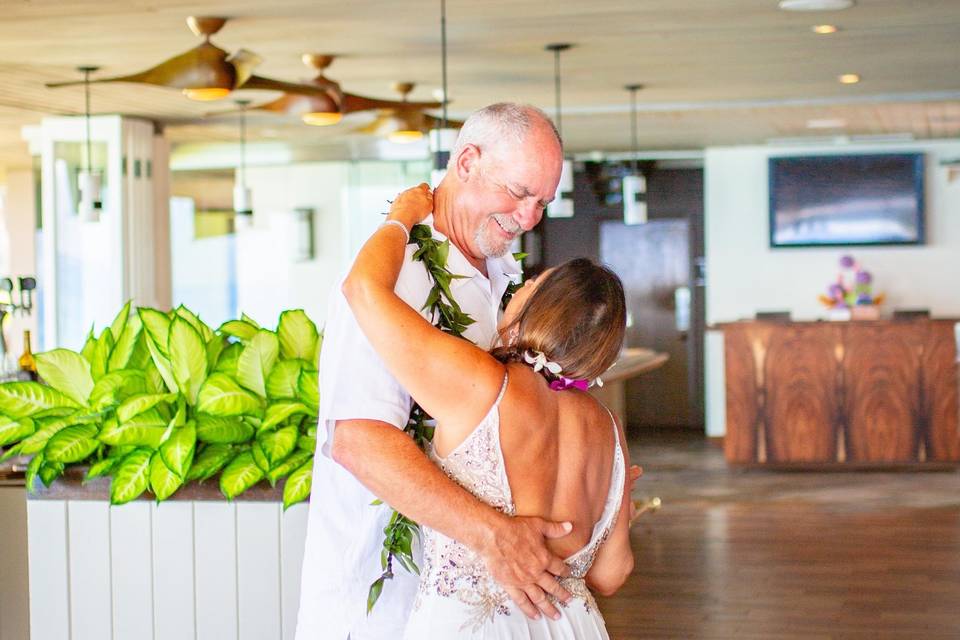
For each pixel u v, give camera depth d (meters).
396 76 8.17
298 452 3.02
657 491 8.72
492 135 2.13
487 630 1.92
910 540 6.79
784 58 7.59
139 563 3.00
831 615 5.23
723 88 8.72
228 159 12.27
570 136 11.15
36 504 3.03
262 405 3.09
